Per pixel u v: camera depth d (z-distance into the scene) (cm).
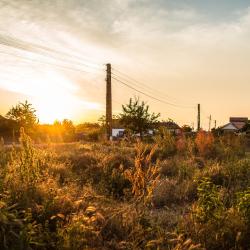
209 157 1902
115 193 997
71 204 679
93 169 1249
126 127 3831
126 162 1401
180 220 709
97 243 588
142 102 3834
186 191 998
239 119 10650
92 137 4331
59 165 1177
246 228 641
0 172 713
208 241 624
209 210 670
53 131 5481
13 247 503
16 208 614
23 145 788
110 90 3309
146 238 630
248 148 2777
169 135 2250
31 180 727
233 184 1114
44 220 615
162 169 1359
